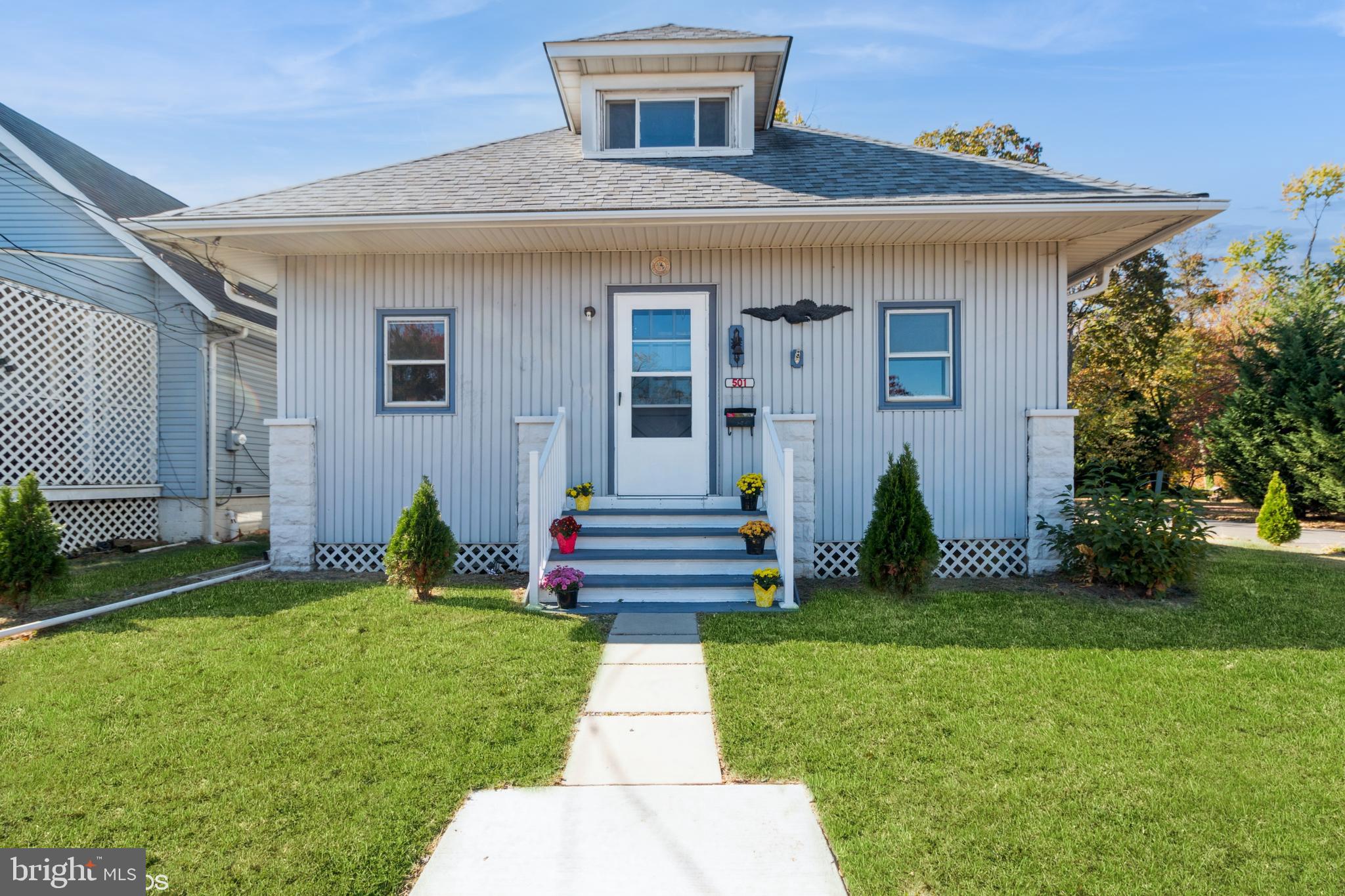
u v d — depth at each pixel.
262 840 2.55
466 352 7.64
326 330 7.66
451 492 7.64
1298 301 14.40
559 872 2.41
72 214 10.19
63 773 3.03
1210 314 23.86
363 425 7.65
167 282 10.22
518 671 4.29
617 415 7.61
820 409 7.52
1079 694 3.89
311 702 3.79
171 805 2.78
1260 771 3.06
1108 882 2.34
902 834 2.60
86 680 4.10
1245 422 14.47
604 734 3.49
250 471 11.43
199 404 10.37
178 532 10.34
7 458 8.28
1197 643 4.82
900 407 7.47
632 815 2.77
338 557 7.68
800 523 7.23
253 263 8.26
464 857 2.49
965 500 7.43
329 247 7.37
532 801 2.86
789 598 5.91
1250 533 11.54
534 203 6.79
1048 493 7.29
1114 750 3.24
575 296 7.64
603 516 7.14
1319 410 13.06
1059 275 7.41
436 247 7.42
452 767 3.10
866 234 7.11
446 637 4.98
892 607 5.85
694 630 5.27
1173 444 16.70
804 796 2.90
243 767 3.08
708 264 7.58
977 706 3.74
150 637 4.93
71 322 9.04
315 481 7.67
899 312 7.52
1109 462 12.21
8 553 5.33
